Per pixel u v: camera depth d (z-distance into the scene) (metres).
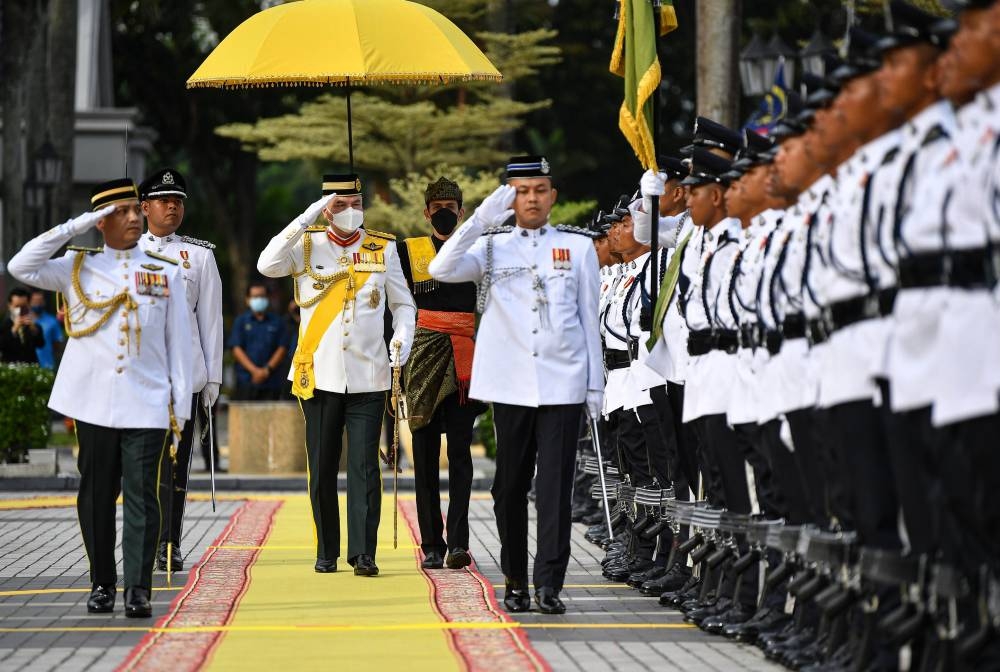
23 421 50.75
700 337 21.77
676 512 23.61
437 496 28.69
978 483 14.62
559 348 22.80
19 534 35.34
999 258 14.30
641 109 25.78
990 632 14.66
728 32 47.94
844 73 16.52
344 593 24.97
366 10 29.39
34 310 59.62
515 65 83.31
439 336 28.16
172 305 23.39
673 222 25.62
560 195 111.62
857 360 16.55
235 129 83.75
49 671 18.44
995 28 13.96
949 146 14.97
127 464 22.88
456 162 84.81
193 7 110.88
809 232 18.19
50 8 72.81
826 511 18.50
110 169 95.56
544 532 22.88
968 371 14.32
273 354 53.09
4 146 73.88
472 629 21.33
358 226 27.72
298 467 52.12
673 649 19.98
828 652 17.91
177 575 27.70
